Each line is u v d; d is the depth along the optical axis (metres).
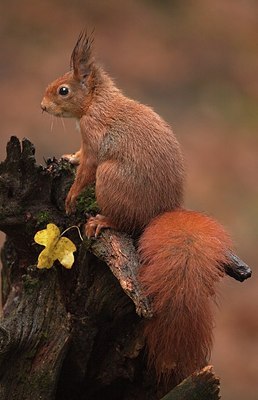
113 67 30.55
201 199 24.27
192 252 8.88
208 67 31.86
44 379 9.23
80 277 9.66
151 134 9.73
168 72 30.98
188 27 34.22
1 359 9.16
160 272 8.76
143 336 9.19
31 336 9.32
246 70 31.86
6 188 9.98
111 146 9.80
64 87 10.55
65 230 9.89
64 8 33.62
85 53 10.62
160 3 35.38
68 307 9.69
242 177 25.69
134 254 9.12
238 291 20.86
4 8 33.00
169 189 9.65
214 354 18.92
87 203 9.98
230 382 18.05
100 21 33.31
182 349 8.81
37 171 10.00
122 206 9.52
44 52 30.77
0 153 24.69
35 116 26.66
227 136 27.84
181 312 8.67
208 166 26.02
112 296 9.45
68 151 25.00
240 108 29.66
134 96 29.19
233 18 35.22
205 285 8.77
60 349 9.28
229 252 9.18
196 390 8.58
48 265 9.59
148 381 9.59
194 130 27.98
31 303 9.57
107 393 10.00
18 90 28.11
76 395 10.03
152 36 33.16
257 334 19.66
